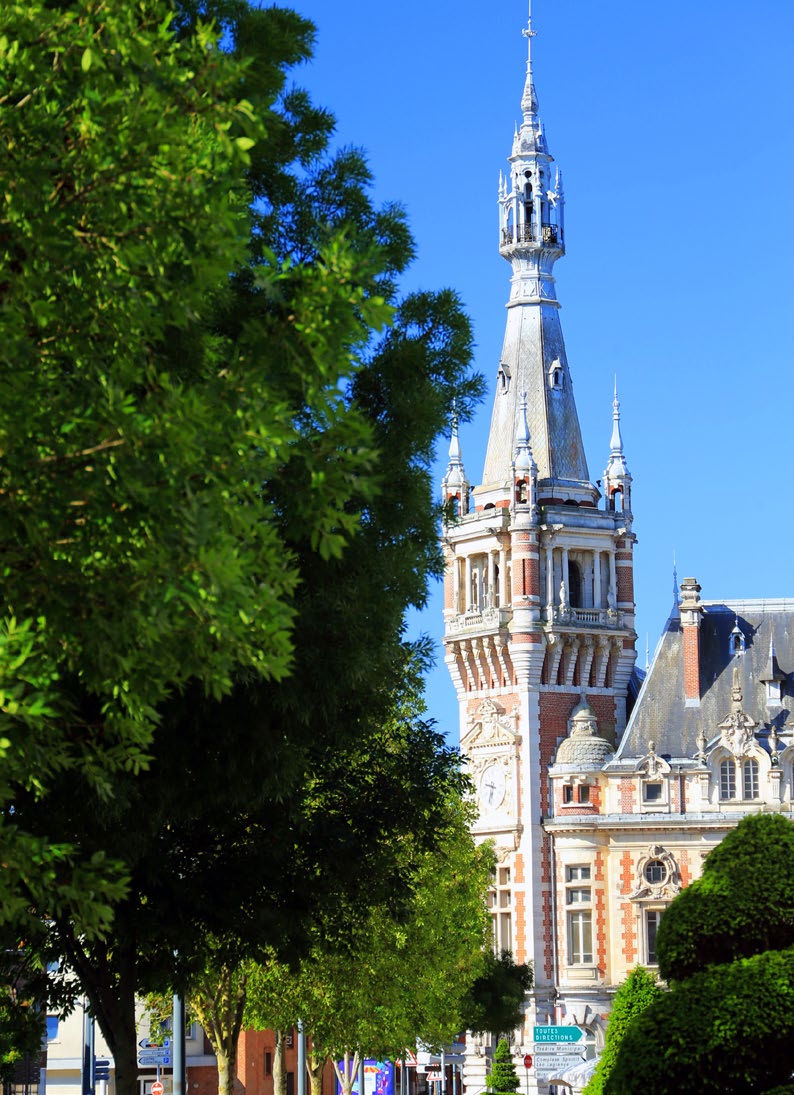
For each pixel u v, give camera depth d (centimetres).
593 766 12538
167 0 3059
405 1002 7106
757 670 12631
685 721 12550
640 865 12350
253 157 3697
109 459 1986
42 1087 9881
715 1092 3381
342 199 4034
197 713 3512
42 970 4606
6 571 2078
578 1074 11256
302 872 4269
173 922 3975
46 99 2044
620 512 13212
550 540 12988
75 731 2989
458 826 8450
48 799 3319
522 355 13612
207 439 2025
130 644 2106
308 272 2231
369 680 3906
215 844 4175
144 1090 10488
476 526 13188
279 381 2397
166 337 2492
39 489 2009
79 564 2066
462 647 13125
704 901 3653
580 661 12962
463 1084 13238
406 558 3912
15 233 1994
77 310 2048
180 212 2034
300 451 2302
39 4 2012
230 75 2145
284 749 3706
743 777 12300
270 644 2122
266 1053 11981
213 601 2011
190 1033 11381
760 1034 3341
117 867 2170
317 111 3997
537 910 12519
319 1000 6606
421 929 7256
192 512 1975
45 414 1984
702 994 3419
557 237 13812
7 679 1944
